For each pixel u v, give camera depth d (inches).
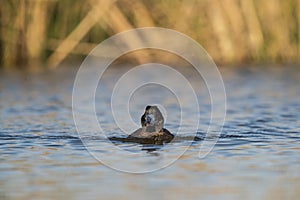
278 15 3326.8
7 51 3267.7
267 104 2504.9
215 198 1289.4
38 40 3253.0
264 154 1622.8
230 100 2623.0
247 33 3307.1
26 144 1750.7
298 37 3385.8
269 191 1328.7
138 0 3196.4
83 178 1432.1
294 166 1507.1
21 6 3176.7
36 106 2471.7
